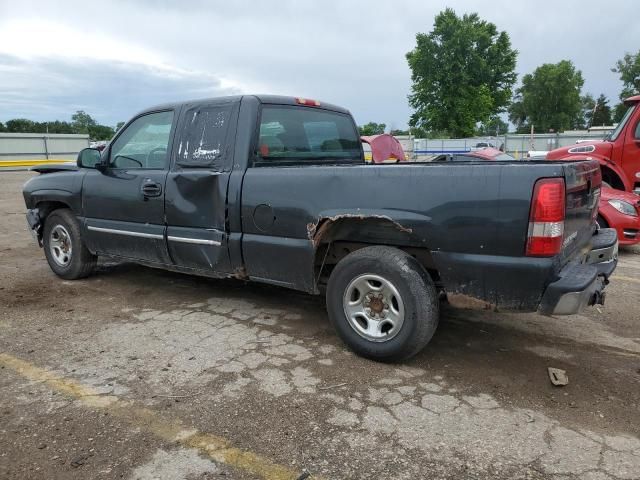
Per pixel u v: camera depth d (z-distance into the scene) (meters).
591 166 3.73
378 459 2.60
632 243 7.17
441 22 47.78
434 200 3.29
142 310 4.81
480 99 47.69
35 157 37.66
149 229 4.75
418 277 3.41
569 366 3.66
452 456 2.62
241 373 3.52
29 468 2.52
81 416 2.98
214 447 2.69
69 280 5.82
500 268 3.13
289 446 2.71
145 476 2.47
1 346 3.97
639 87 58.69
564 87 76.19
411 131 53.78
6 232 9.39
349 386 3.34
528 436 2.79
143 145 4.87
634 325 4.48
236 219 4.14
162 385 3.35
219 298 5.16
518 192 3.05
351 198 3.57
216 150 4.31
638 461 2.58
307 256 3.82
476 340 4.12
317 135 4.98
